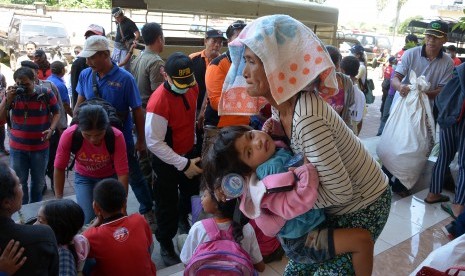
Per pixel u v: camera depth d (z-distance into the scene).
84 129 2.49
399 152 3.75
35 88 3.88
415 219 3.45
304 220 1.36
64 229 1.97
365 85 6.40
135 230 2.21
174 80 2.56
